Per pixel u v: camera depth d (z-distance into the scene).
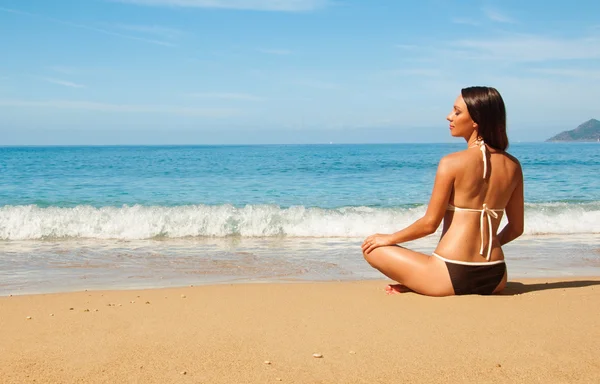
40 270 6.40
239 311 3.78
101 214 10.12
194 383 2.45
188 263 6.88
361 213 10.82
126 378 2.51
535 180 20.55
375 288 4.61
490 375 2.53
